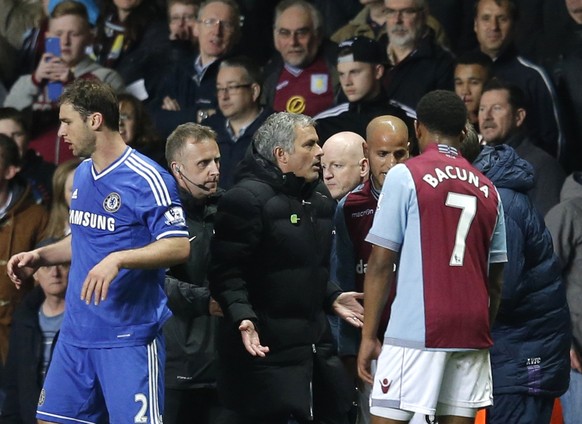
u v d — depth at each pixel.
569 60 31.81
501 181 22.25
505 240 20.22
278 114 21.45
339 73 29.23
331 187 24.44
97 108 19.89
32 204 30.00
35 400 26.42
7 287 29.34
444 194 19.14
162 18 36.34
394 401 19.19
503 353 22.59
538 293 22.48
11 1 38.06
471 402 19.45
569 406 26.05
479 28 31.92
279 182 21.14
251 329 20.61
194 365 22.58
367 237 19.41
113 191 19.92
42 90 34.44
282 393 21.14
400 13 32.22
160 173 19.95
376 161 22.73
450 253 19.06
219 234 21.09
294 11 32.41
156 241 19.62
